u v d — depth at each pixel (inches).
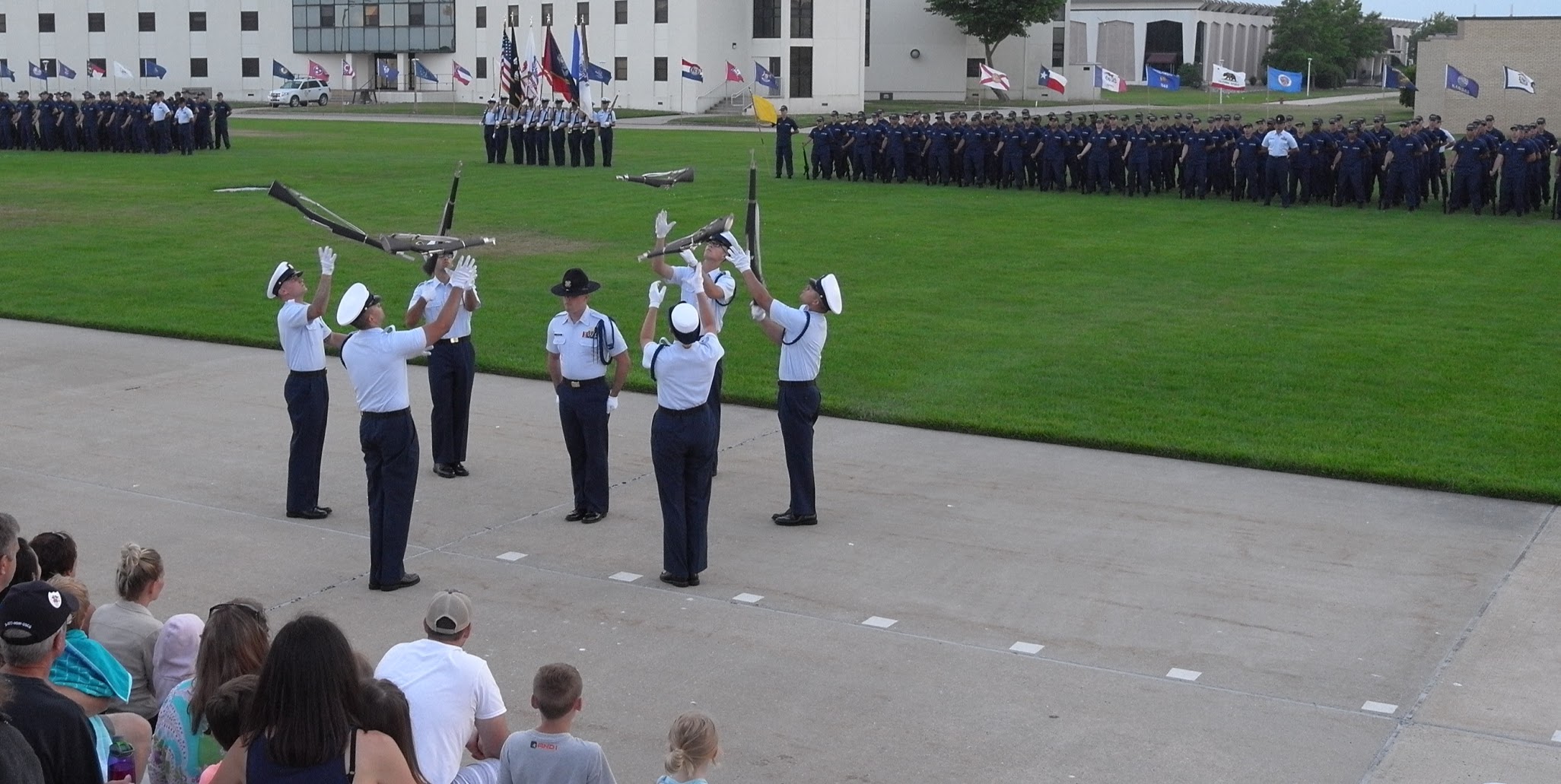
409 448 416.2
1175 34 4552.2
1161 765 311.1
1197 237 1132.5
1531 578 427.8
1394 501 504.7
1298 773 307.6
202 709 230.8
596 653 372.2
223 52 3577.8
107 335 783.1
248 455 560.7
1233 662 367.2
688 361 410.9
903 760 313.4
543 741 241.1
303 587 420.8
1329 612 400.5
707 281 494.0
